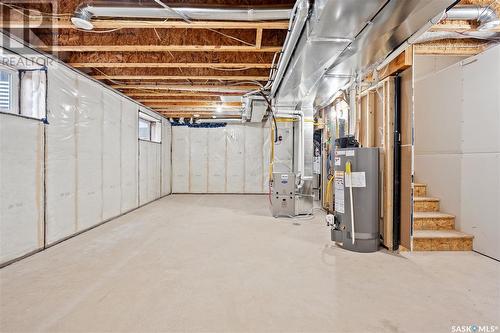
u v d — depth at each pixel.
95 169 4.13
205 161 8.31
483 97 3.02
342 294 2.08
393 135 3.24
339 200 3.26
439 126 3.69
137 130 5.71
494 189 2.88
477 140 3.09
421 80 4.07
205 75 4.07
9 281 2.28
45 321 1.71
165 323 1.70
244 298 2.01
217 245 3.28
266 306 1.90
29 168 2.90
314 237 3.66
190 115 7.66
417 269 2.58
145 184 6.23
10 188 2.68
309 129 5.08
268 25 2.51
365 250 3.08
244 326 1.67
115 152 4.76
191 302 1.95
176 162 8.34
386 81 3.35
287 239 3.56
